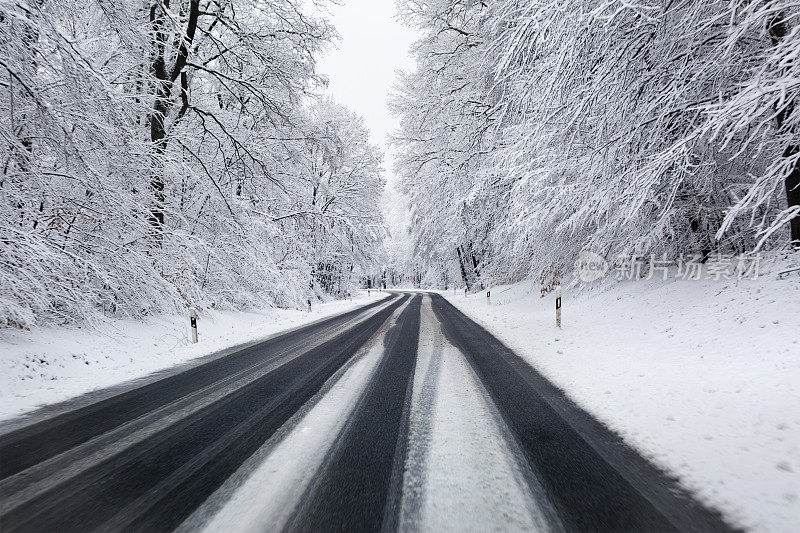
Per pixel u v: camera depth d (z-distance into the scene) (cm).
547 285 1464
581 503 217
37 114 669
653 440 301
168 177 1131
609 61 624
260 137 1518
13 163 751
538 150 927
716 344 591
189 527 202
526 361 591
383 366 575
